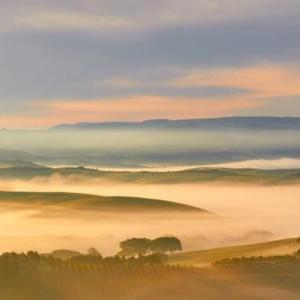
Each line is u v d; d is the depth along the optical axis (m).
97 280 128.75
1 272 119.38
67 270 131.38
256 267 152.75
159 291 125.81
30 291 114.38
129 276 135.75
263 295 126.38
